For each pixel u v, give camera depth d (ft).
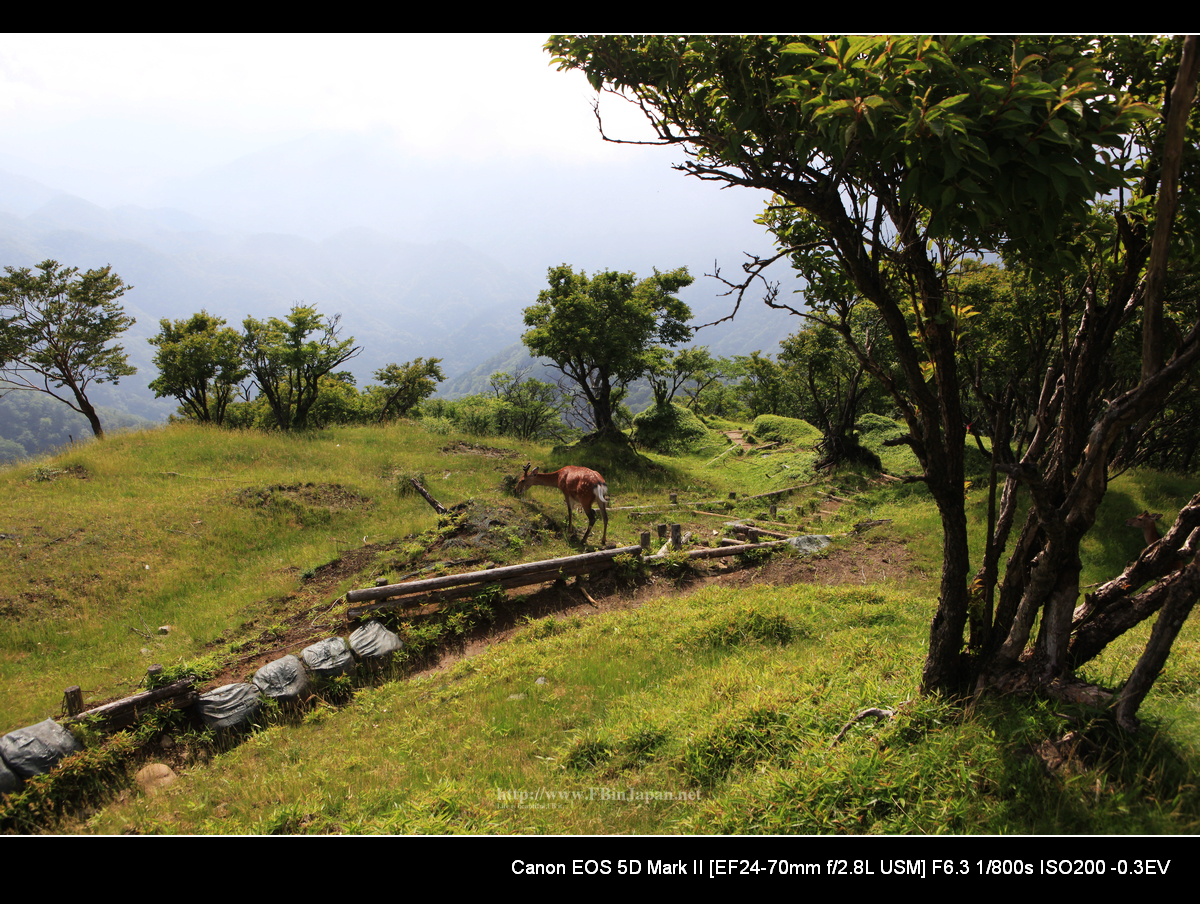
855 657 22.95
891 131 10.94
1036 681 15.03
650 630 29.71
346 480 51.52
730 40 12.39
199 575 37.73
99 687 27.84
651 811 16.30
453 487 53.98
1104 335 13.96
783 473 74.90
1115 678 17.49
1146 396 11.42
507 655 28.99
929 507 51.52
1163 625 12.71
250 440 61.21
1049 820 12.55
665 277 90.27
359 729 24.70
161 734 24.91
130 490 47.39
